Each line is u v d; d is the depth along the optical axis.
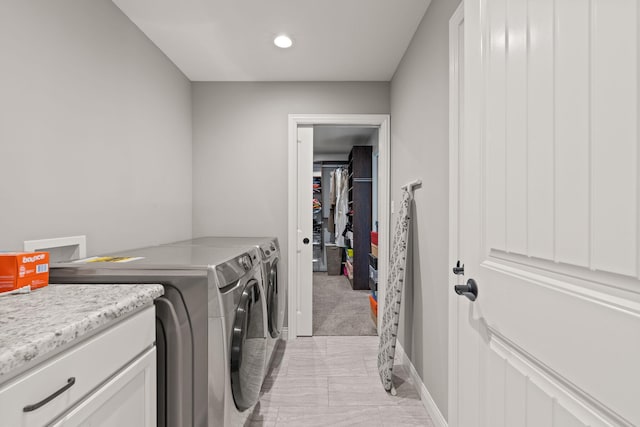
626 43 0.46
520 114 0.70
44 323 0.72
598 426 0.50
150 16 1.93
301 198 2.98
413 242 2.20
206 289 1.17
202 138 2.92
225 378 1.18
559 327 0.58
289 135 2.91
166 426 1.17
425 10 1.91
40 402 0.64
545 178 0.62
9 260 0.96
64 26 1.43
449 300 1.53
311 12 1.92
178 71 2.65
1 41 1.14
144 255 1.48
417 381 2.06
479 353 0.87
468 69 0.93
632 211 0.45
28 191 1.26
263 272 1.95
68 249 1.48
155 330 1.13
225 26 2.05
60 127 1.42
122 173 1.88
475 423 0.89
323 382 2.16
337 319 3.46
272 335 2.24
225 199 2.92
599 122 0.50
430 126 1.85
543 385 0.62
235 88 2.92
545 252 0.62
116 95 1.83
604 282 0.49
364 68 2.67
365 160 4.81
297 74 2.78
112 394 0.86
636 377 0.43
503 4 0.76
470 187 0.92
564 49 0.57
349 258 5.40
